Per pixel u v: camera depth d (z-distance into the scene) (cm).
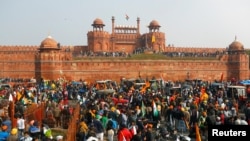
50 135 1548
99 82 4634
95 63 6481
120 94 2950
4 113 1867
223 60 7088
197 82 4884
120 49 8806
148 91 3225
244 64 7100
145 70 6681
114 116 1881
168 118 2059
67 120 2109
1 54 6350
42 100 2703
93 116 1841
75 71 6372
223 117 1706
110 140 1656
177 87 3566
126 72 6606
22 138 1360
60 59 6319
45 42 6291
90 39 8450
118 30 8894
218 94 2820
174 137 1694
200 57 7231
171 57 7112
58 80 5331
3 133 1370
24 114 1862
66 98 2858
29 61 6344
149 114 2069
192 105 2077
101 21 8544
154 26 8806
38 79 6259
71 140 1423
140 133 1498
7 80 5756
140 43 8900
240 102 2558
